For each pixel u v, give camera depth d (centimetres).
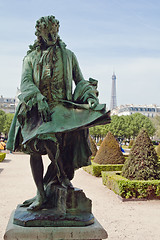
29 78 325
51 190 331
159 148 2336
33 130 302
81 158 340
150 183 841
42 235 274
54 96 331
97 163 1427
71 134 335
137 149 945
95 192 927
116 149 1420
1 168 1482
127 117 5784
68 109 319
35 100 300
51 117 306
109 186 976
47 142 307
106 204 773
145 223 607
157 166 929
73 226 288
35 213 300
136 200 830
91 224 295
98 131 5756
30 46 346
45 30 323
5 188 941
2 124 5491
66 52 344
